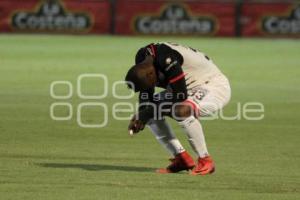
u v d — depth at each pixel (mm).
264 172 28609
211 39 95688
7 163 29469
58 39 92875
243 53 80625
